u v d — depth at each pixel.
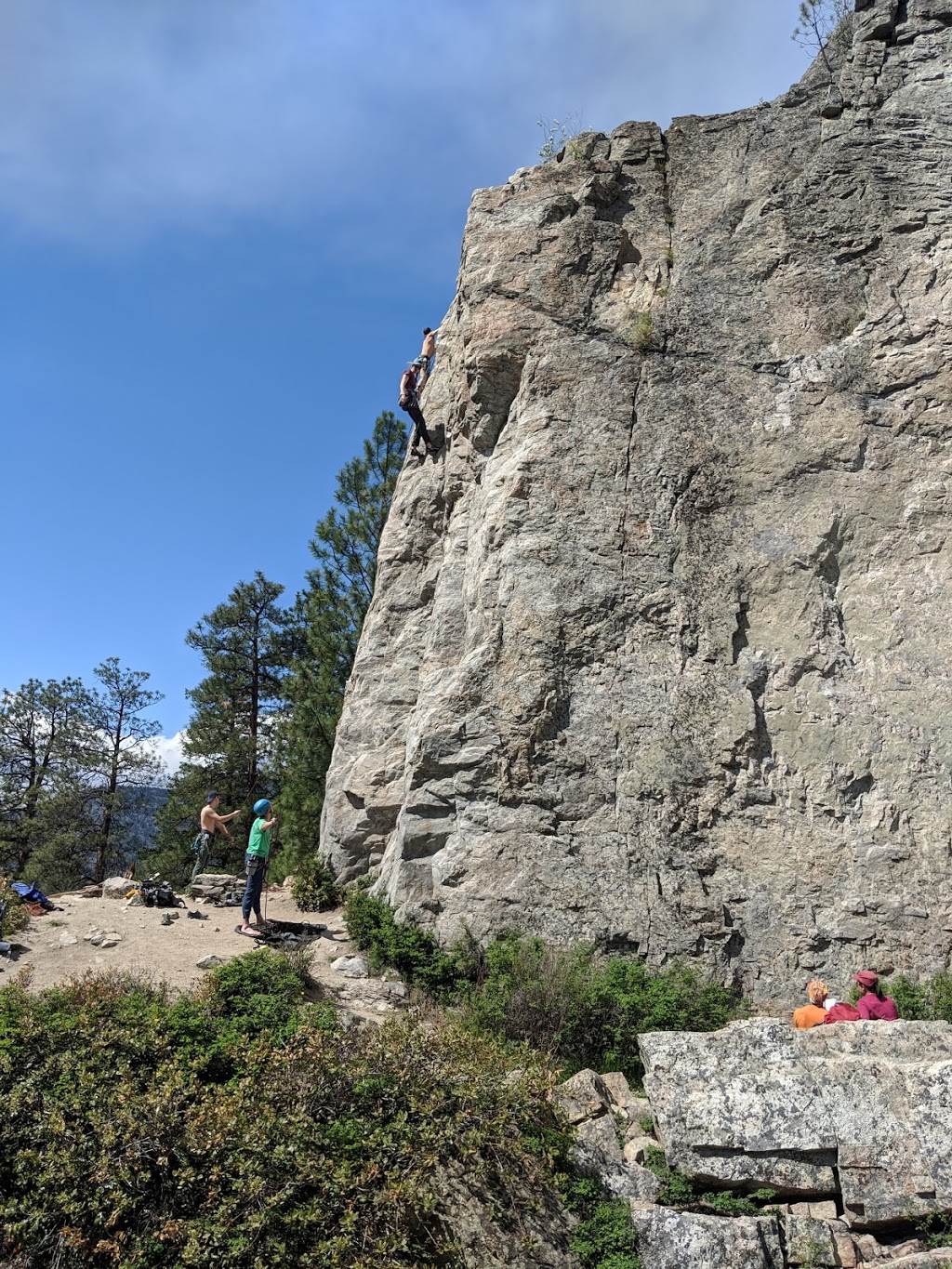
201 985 9.68
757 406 14.20
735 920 11.64
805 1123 7.64
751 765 12.38
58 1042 7.86
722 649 12.99
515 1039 9.99
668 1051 8.29
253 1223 6.09
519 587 13.73
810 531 13.32
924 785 11.91
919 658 12.52
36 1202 6.33
